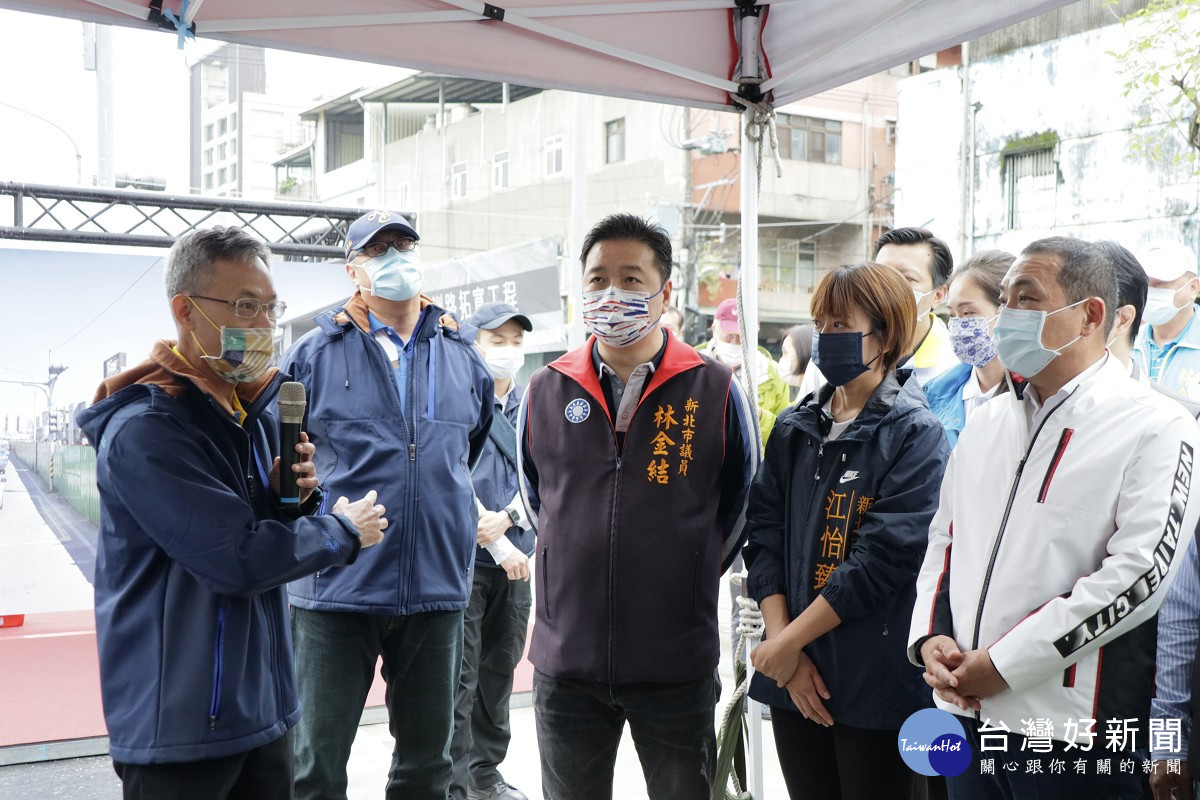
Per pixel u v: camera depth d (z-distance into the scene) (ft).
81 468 17.42
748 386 9.96
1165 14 32.45
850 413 7.68
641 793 12.12
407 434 9.42
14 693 15.24
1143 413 6.20
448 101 65.92
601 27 9.48
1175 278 13.00
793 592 7.57
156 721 6.11
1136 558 5.88
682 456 7.73
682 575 7.61
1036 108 40.78
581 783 7.91
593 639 7.60
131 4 7.95
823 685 7.23
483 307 13.55
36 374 17.12
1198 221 35.19
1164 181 36.11
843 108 62.54
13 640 17.76
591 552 7.64
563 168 60.34
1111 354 6.63
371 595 9.07
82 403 17.39
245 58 68.23
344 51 8.77
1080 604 5.88
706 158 57.88
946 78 44.73
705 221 58.03
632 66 9.98
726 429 8.00
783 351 17.43
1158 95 34.53
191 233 6.53
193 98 80.28
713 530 7.82
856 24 9.25
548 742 7.93
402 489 9.27
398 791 9.45
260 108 79.41
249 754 6.58
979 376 9.93
